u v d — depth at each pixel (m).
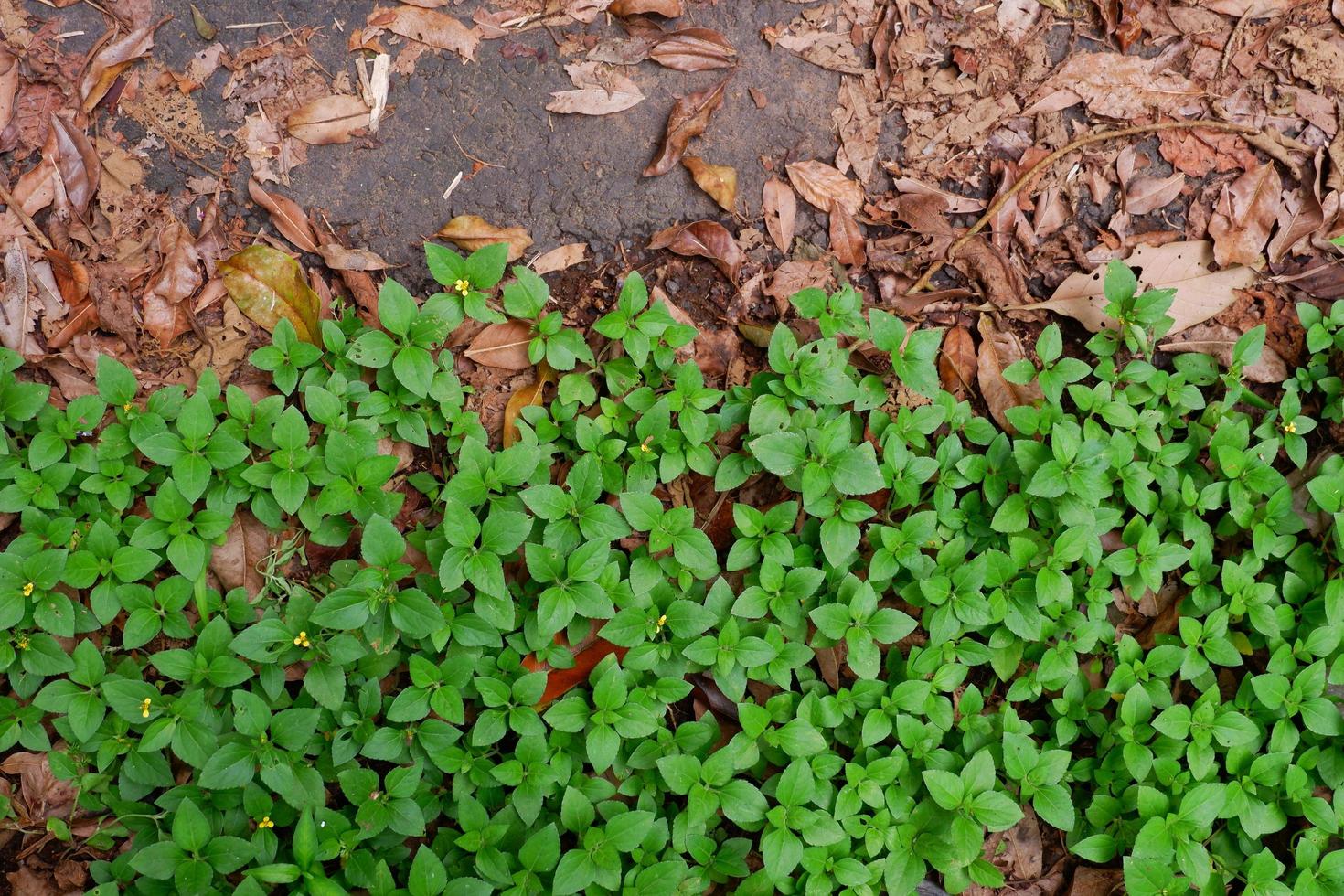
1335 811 1.28
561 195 1.35
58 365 1.31
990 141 1.36
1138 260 1.35
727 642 1.26
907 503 1.28
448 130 1.34
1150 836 1.25
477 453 1.27
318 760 1.27
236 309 1.32
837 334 1.32
